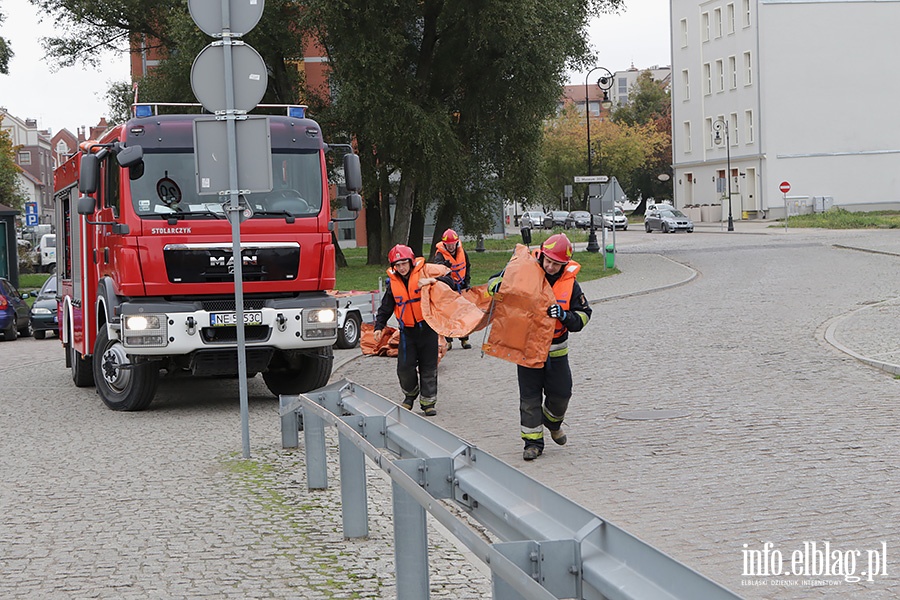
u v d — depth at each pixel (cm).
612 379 1439
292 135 1360
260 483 909
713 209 8094
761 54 7519
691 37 8494
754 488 810
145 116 1332
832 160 7619
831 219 6425
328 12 3425
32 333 2989
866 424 1042
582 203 9900
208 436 1166
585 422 1140
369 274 3762
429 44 3844
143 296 1313
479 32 3625
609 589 349
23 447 1125
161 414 1348
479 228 4241
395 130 3572
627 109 11550
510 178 4150
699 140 8475
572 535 391
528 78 3797
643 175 10344
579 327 966
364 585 614
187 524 769
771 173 7562
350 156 1408
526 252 983
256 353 1340
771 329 1912
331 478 931
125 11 4025
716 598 296
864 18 7594
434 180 3709
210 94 1034
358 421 747
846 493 782
